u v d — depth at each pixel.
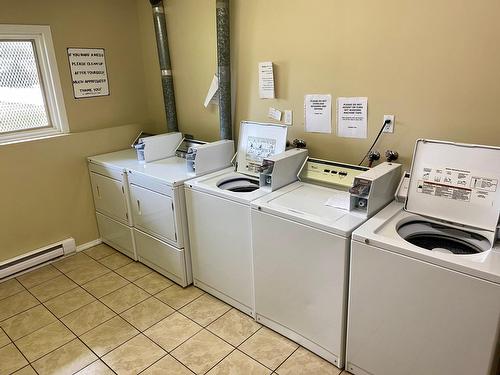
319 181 2.52
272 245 2.20
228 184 2.80
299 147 2.75
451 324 1.60
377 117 2.33
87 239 3.63
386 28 2.16
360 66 2.32
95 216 3.65
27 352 2.30
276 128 2.71
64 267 3.26
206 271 2.76
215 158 2.93
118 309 2.67
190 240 2.80
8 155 3.02
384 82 2.25
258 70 2.85
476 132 2.00
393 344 1.82
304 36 2.52
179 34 3.32
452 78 2.01
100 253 3.51
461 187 1.88
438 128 2.12
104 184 3.34
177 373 2.09
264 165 2.44
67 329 2.49
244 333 2.39
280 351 2.23
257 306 2.44
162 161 3.26
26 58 3.11
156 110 3.88
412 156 2.25
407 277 1.68
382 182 2.04
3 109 3.06
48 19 3.10
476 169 1.85
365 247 1.78
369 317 1.88
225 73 2.92
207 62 3.20
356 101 2.39
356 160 2.51
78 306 2.72
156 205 2.86
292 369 2.10
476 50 1.90
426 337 1.70
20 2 2.94
